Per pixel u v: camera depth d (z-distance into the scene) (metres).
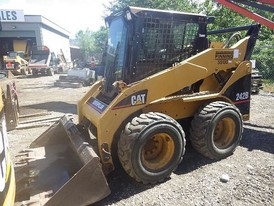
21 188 3.22
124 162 3.26
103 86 4.16
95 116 3.56
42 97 10.68
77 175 2.86
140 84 3.48
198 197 3.19
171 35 3.87
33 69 21.12
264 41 16.98
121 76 3.73
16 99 6.94
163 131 3.36
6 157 2.41
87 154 3.11
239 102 4.59
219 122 4.04
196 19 4.00
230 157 4.25
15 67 21.70
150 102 3.59
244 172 3.75
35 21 29.05
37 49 24.19
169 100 3.71
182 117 4.09
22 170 3.54
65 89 12.84
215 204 3.04
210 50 4.05
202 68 3.98
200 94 4.14
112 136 3.40
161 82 3.63
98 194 2.96
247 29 4.78
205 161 4.11
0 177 2.14
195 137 3.97
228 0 5.90
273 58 14.05
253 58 14.06
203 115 3.93
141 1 15.16
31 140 5.41
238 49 4.43
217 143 4.18
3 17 28.77
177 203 3.09
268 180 3.52
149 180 3.40
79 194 2.87
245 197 3.15
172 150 3.51
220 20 12.81
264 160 4.12
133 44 3.55
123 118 3.44
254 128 5.73
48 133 4.35
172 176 3.69
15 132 5.95
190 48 4.12
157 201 3.14
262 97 9.55
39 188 3.31
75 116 7.10
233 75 4.40
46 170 3.69
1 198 2.13
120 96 3.38
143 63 3.74
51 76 21.17
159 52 3.83
